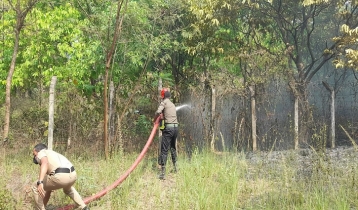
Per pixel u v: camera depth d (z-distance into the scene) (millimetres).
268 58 12281
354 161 8359
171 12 12672
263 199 6508
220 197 6359
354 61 11203
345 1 12461
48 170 5699
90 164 9047
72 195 5961
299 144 11164
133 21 11289
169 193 7086
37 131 11297
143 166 8875
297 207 6020
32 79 13414
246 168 8312
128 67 12156
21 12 10656
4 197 6316
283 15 13734
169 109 8141
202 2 12531
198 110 11180
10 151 10289
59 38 12508
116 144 10117
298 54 13070
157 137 10828
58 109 10797
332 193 6363
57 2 13148
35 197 5812
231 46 13711
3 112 12188
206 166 8234
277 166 8578
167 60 13875
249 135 11445
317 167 7203
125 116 10984
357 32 11102
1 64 12805
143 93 11297
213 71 13031
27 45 12812
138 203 6594
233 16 13031
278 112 11633
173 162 8383
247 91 11578
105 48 10867
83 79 12531
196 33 12781
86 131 10734
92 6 12461
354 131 12086
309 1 11617
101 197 6824
